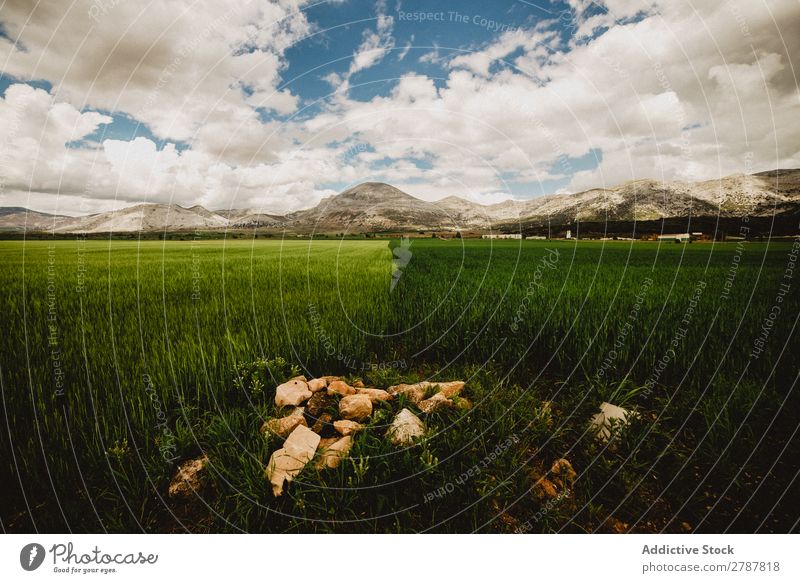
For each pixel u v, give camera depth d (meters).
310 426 3.08
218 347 4.16
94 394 3.19
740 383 3.35
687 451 2.78
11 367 3.54
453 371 4.34
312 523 2.34
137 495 2.47
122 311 5.52
